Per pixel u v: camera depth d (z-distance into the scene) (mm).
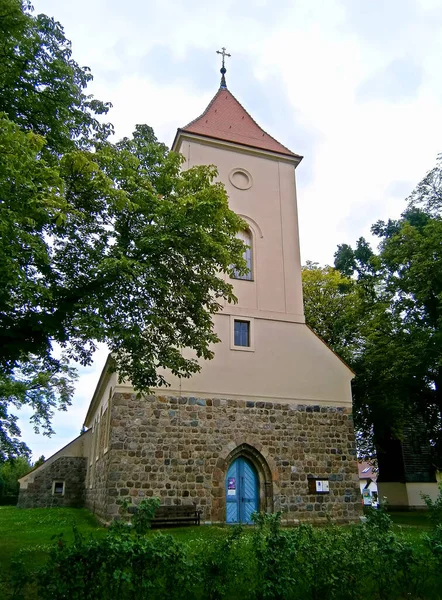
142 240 9836
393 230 25078
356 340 25766
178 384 15680
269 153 20734
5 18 9508
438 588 6824
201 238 10219
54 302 9680
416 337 19953
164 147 12516
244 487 15727
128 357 11547
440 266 18750
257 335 17656
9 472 42844
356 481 16969
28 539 11797
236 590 6008
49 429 24656
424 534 7441
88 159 10039
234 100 22953
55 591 5102
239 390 16469
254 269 18688
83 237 10555
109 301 10086
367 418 24031
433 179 21797
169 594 5555
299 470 16359
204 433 15477
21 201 7754
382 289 22656
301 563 6258
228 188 19641
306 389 17484
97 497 19734
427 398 22297
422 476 25094
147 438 14742
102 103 11500
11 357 9695
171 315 11438
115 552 5371
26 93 10188
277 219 19938
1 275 7578
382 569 6570
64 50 10844
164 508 13922
